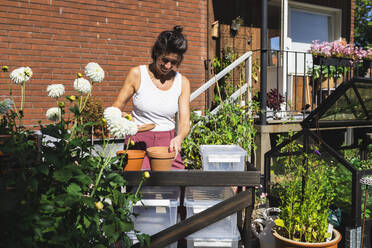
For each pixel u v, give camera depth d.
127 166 1.74
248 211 1.80
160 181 1.70
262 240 2.55
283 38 5.99
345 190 2.46
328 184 2.60
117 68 5.21
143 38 5.41
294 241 2.19
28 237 1.12
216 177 1.71
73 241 1.33
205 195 1.85
